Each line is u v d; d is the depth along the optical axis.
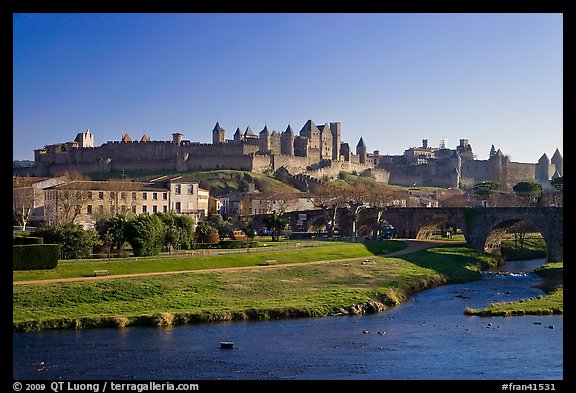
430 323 82.44
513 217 173.75
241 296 92.94
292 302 90.56
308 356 64.88
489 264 158.25
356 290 101.44
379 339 72.69
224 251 131.00
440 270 135.25
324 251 145.12
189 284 95.88
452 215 189.00
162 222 129.88
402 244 180.50
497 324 81.56
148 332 74.44
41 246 94.62
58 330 74.12
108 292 87.50
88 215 179.12
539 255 190.62
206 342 70.00
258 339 72.00
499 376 58.16
